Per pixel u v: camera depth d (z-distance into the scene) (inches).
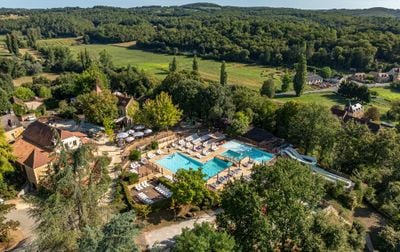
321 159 2559.1
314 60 7135.8
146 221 1790.1
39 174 2112.5
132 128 3134.8
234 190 1397.6
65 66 6254.9
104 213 1250.6
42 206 1151.0
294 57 6919.3
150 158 2605.8
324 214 1438.2
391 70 6353.3
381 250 1485.0
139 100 3998.5
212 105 3186.5
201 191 1843.0
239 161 2519.7
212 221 1797.5
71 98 4069.9
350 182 2116.1
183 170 1866.4
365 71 6722.4
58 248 1114.1
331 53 6953.7
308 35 7549.2
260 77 6122.1
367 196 2037.4
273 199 1316.4
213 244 1159.6
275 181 1376.7
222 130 3169.3
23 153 2353.6
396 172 2149.4
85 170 1222.9
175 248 1229.7
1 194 1999.3
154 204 1868.8
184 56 7736.2
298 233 1314.0
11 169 2052.2
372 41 7081.7
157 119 2974.9
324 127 2429.9
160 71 6363.2
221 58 7273.6
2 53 7258.9
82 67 6053.2
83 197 1181.1
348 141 2349.9
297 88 5241.1
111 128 3002.0
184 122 3390.7
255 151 2773.1
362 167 2250.2
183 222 1792.6
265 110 3139.8
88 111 3144.7
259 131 2997.0
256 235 1283.2
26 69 6117.1
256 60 7180.1
